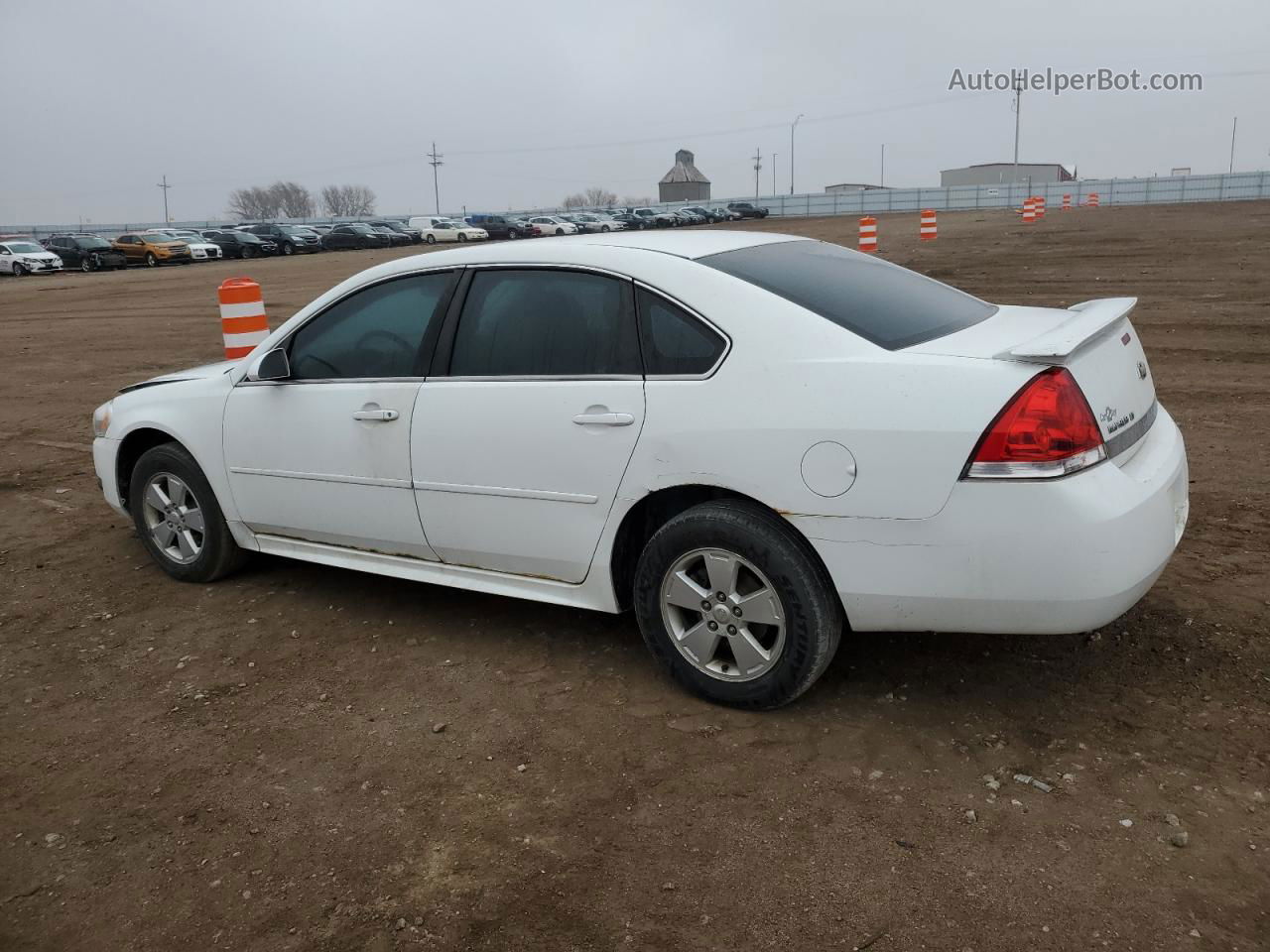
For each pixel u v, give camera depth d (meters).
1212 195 72.50
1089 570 2.82
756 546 3.20
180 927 2.55
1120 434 3.06
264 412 4.38
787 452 3.08
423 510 3.96
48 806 3.11
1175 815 2.76
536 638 4.13
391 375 4.01
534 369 3.64
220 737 3.47
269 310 17.91
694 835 2.81
